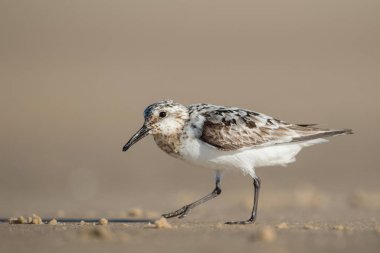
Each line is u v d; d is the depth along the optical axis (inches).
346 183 732.7
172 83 1283.2
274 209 518.6
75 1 1961.1
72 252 304.5
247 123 421.4
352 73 1366.9
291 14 1907.0
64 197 652.1
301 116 1034.1
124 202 599.8
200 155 418.6
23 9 1859.0
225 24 1841.8
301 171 796.6
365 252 304.3
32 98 1151.6
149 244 320.2
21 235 349.1
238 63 1489.9
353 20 1839.3
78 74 1358.3
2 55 1491.1
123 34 1759.4
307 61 1499.8
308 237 339.9
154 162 840.3
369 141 914.1
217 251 304.0
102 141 925.2
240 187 721.6
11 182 743.1
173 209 534.6
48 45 1620.3
